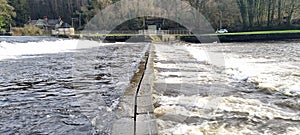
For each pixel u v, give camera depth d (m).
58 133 4.29
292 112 5.03
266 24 51.16
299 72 9.93
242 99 5.89
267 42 37.06
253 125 4.37
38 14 69.12
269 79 8.34
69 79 9.00
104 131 4.12
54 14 66.12
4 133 4.33
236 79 8.38
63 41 32.31
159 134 3.65
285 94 6.36
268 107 5.35
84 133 4.22
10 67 12.64
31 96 6.77
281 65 12.38
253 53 19.84
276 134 4.03
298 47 26.64
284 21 51.31
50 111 5.44
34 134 4.27
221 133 4.03
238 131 4.11
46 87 7.84
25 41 29.61
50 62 14.56
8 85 8.20
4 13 54.97
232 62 13.57
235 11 49.44
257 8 50.53
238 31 48.16
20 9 66.25
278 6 50.56
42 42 29.75
